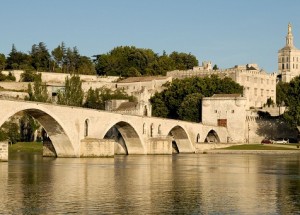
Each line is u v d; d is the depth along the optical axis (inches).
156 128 7071.9
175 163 4943.4
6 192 2650.1
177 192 2691.9
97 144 5521.7
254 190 2790.4
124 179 3292.3
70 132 5260.8
